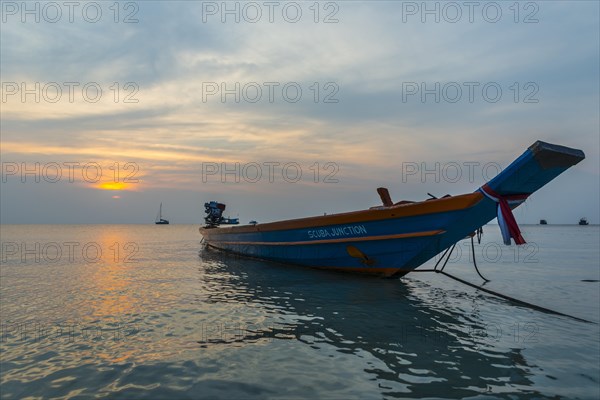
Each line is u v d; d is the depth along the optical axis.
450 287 10.03
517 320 6.58
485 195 8.11
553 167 7.62
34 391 3.79
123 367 4.39
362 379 4.04
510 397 3.64
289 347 5.08
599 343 5.34
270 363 4.50
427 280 11.52
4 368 4.40
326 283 10.33
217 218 25.52
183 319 6.56
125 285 10.28
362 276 11.30
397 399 3.58
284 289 9.45
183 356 4.75
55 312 7.14
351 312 7.07
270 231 13.98
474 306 7.68
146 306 7.62
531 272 14.18
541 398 3.63
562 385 3.93
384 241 9.97
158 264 15.61
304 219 11.91
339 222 10.79
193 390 3.78
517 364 4.50
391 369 4.32
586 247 32.12
